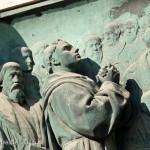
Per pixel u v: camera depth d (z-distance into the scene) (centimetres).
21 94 469
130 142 454
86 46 473
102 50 471
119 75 460
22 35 483
